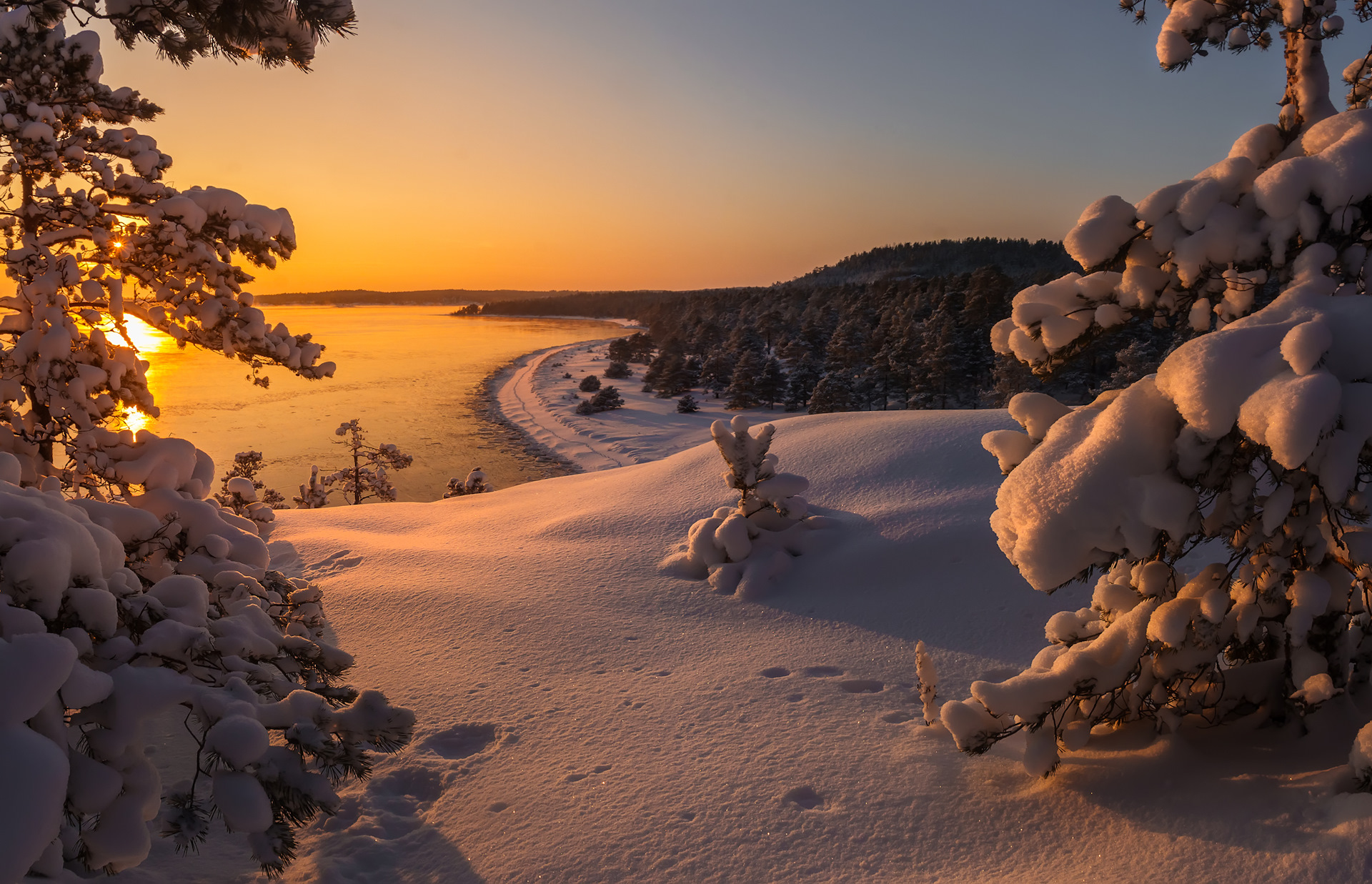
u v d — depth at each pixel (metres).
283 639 4.05
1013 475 3.98
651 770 4.73
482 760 4.94
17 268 8.60
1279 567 3.98
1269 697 4.18
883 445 12.19
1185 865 3.33
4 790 2.57
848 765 4.65
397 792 4.64
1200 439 3.55
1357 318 3.41
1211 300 4.28
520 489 17.28
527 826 4.21
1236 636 4.20
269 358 9.48
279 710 3.33
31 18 6.63
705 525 9.27
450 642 7.19
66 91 8.86
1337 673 4.01
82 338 8.91
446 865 3.91
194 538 5.04
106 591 3.28
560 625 7.58
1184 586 4.23
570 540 11.04
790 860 3.80
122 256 9.03
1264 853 3.26
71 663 2.82
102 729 3.08
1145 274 4.25
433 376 123.94
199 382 115.06
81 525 3.39
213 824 4.17
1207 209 3.93
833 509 10.34
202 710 3.19
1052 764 4.04
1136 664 4.09
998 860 3.67
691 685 6.09
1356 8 4.15
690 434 72.06
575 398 97.75
